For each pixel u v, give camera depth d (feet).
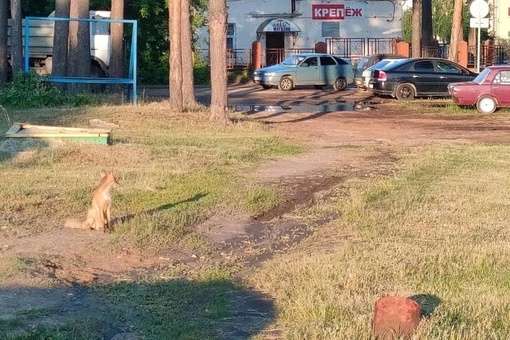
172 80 71.05
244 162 49.52
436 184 42.78
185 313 23.30
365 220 34.30
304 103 98.02
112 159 47.06
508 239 31.27
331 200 39.34
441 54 146.41
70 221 32.35
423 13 136.26
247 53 164.76
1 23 85.51
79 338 20.77
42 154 46.44
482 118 79.66
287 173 46.52
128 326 22.17
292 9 165.58
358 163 50.42
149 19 140.15
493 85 83.92
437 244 30.27
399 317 20.06
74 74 89.40
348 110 88.07
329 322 21.53
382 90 102.32
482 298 23.52
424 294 23.93
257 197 39.19
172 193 39.70
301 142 59.52
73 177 42.04
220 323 22.31
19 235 31.22
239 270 27.94
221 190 40.73
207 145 55.31
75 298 24.39
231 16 165.17
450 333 20.20
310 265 26.99
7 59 88.22
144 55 142.72
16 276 25.80
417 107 90.27
